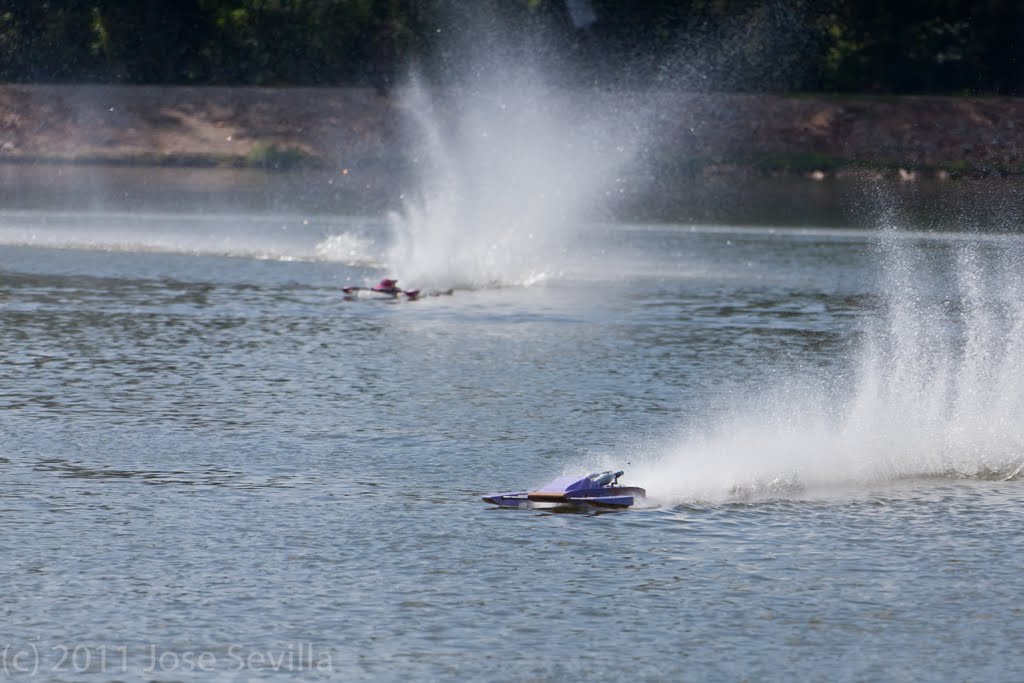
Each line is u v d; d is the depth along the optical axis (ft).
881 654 125.39
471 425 205.36
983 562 147.84
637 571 143.95
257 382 234.17
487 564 145.38
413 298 336.90
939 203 595.88
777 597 137.69
